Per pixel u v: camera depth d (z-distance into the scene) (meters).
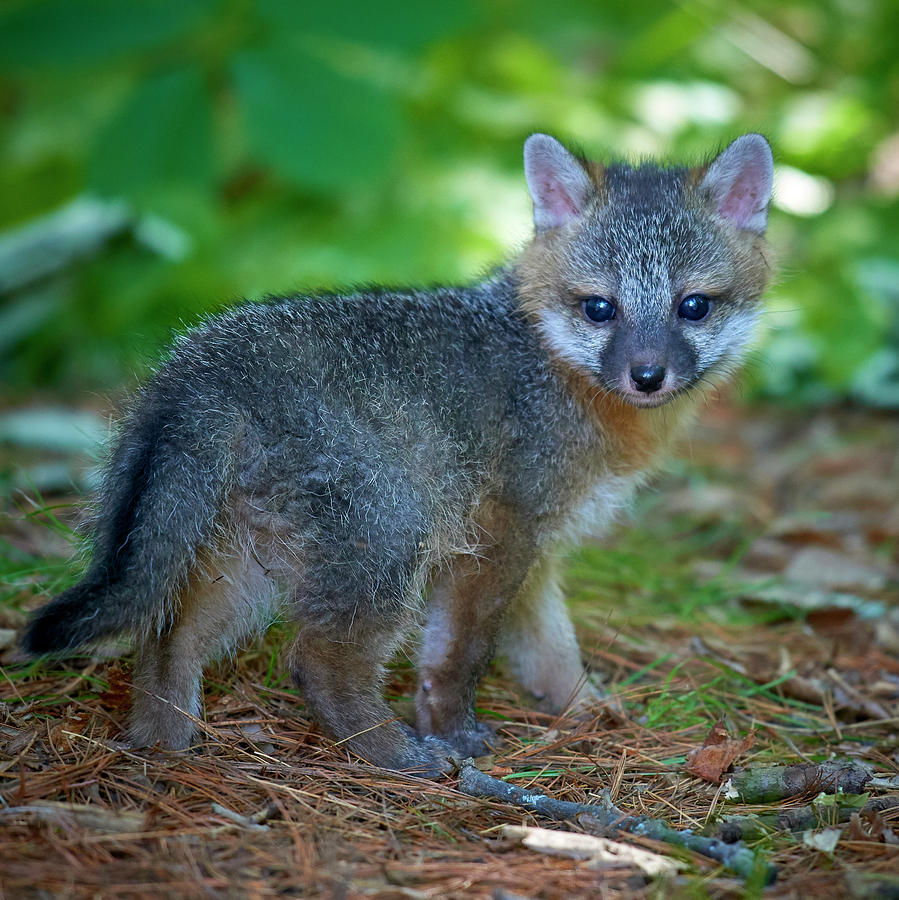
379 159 14.40
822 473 13.88
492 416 8.02
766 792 6.98
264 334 7.38
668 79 18.41
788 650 9.62
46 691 7.62
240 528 7.13
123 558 6.46
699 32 18.41
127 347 15.05
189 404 6.95
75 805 6.03
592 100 17.83
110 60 15.23
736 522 12.32
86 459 12.43
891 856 6.11
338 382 7.27
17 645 6.98
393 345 7.71
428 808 6.60
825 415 15.91
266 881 5.56
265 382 7.07
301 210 16.86
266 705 7.80
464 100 17.20
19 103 19.56
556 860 5.95
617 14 19.86
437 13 14.75
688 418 9.28
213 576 7.11
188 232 15.89
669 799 6.98
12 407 15.27
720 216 9.02
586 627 9.82
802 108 17.75
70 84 17.53
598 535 9.04
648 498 12.98
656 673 9.13
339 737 7.26
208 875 5.57
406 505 7.23
